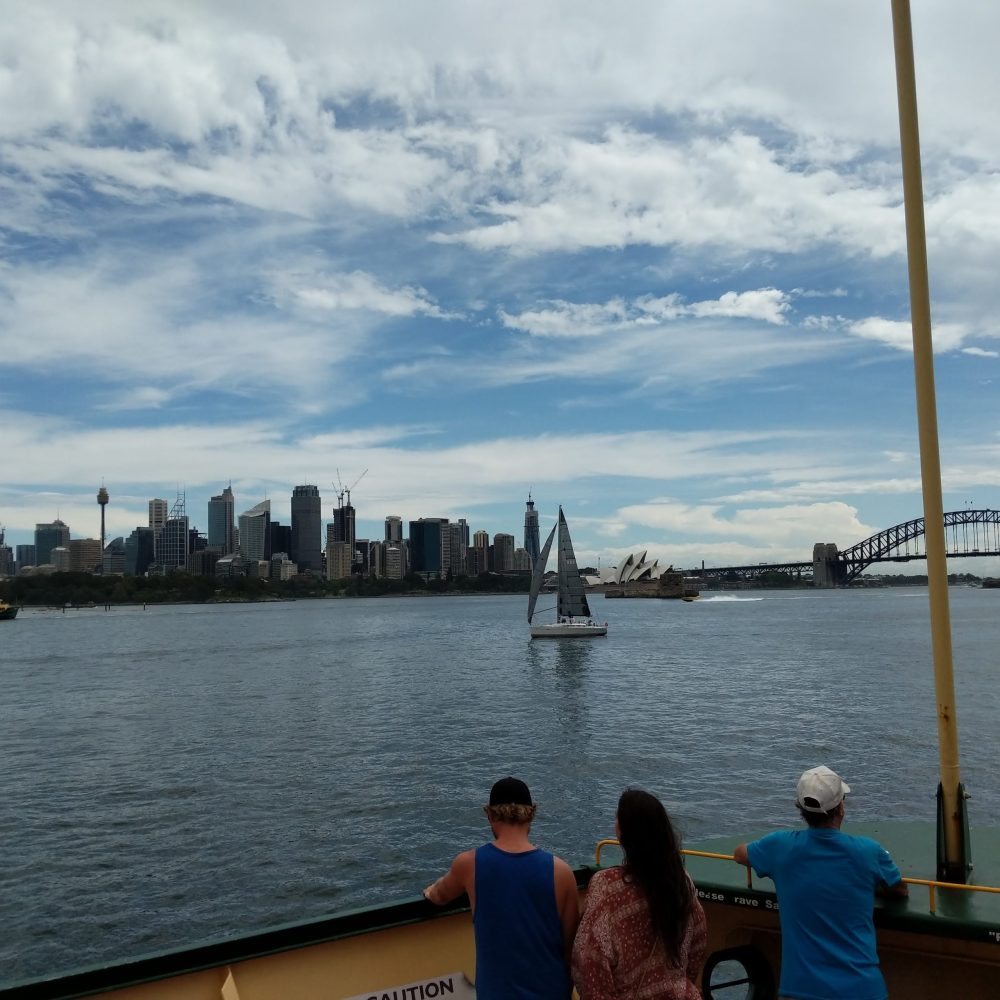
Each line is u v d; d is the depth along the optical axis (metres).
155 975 4.46
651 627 156.38
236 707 57.69
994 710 48.16
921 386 5.61
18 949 18.81
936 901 4.95
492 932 4.16
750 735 42.25
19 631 189.75
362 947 4.80
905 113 5.75
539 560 121.62
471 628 165.50
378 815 28.48
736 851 5.13
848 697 55.78
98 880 22.88
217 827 27.64
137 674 84.69
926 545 5.59
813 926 4.61
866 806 28.84
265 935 4.62
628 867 4.06
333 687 69.00
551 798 30.42
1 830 27.92
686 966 4.01
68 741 46.03
